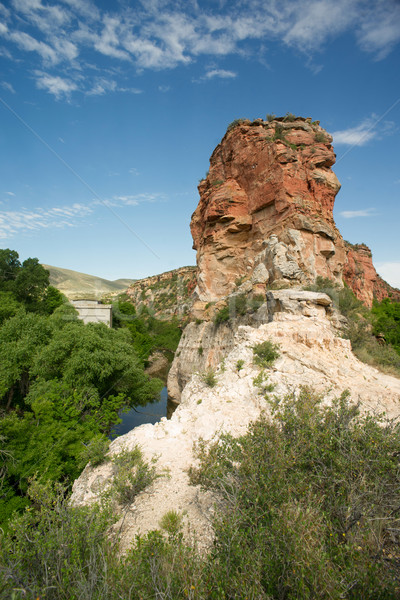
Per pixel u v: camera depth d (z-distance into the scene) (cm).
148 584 359
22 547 417
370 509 406
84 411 1919
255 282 2792
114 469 777
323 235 2936
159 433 930
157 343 5675
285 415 658
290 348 1245
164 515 590
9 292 3919
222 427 885
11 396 2205
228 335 2745
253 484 491
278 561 356
